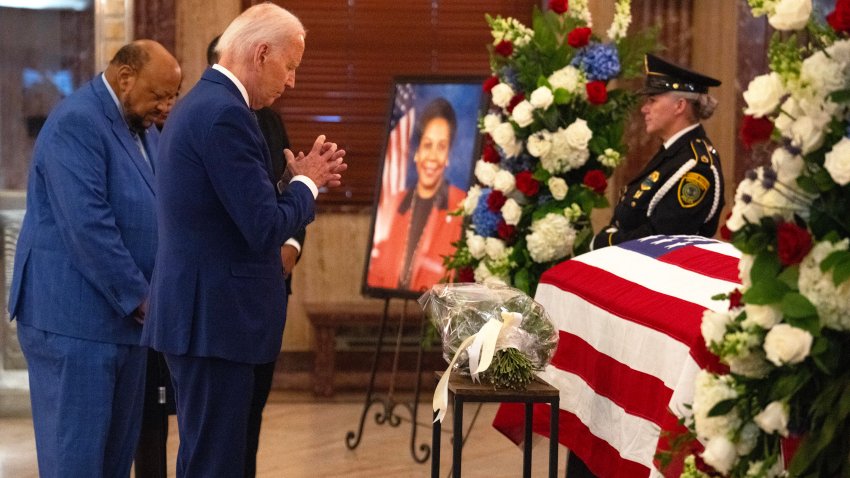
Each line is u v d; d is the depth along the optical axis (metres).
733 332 2.40
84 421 4.08
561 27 4.88
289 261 5.01
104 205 4.03
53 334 4.10
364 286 6.22
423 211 6.12
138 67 4.15
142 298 4.04
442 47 7.72
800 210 2.35
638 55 4.89
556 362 3.83
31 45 7.32
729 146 7.00
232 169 3.38
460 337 3.32
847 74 2.30
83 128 4.05
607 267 3.81
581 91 4.70
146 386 4.66
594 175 4.70
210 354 3.46
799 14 2.35
